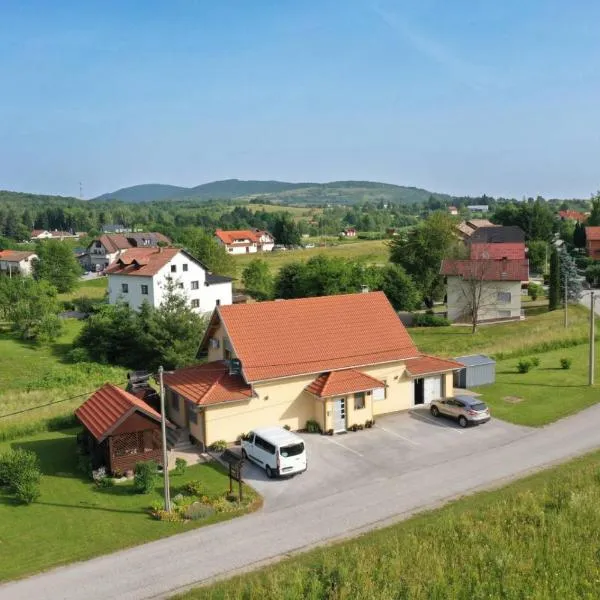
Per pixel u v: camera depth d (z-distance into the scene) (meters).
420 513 25.56
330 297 41.09
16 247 178.00
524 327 65.94
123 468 30.41
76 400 42.12
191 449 34.28
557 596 19.05
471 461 31.25
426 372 40.19
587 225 142.88
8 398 43.53
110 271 77.25
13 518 25.89
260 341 36.66
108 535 24.31
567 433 34.84
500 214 138.75
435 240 84.38
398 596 19.12
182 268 74.81
